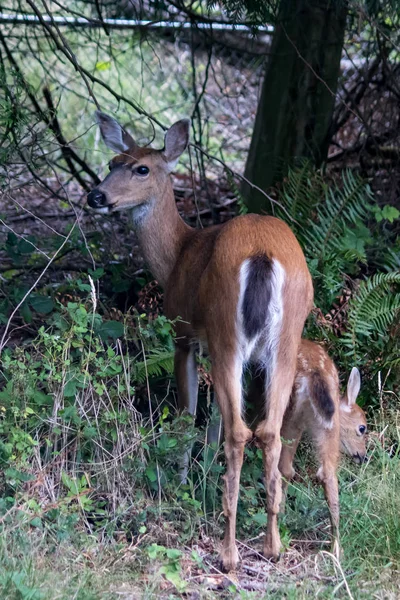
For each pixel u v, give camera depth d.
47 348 9.38
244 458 9.73
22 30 18.28
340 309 11.48
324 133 14.75
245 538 8.80
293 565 8.30
